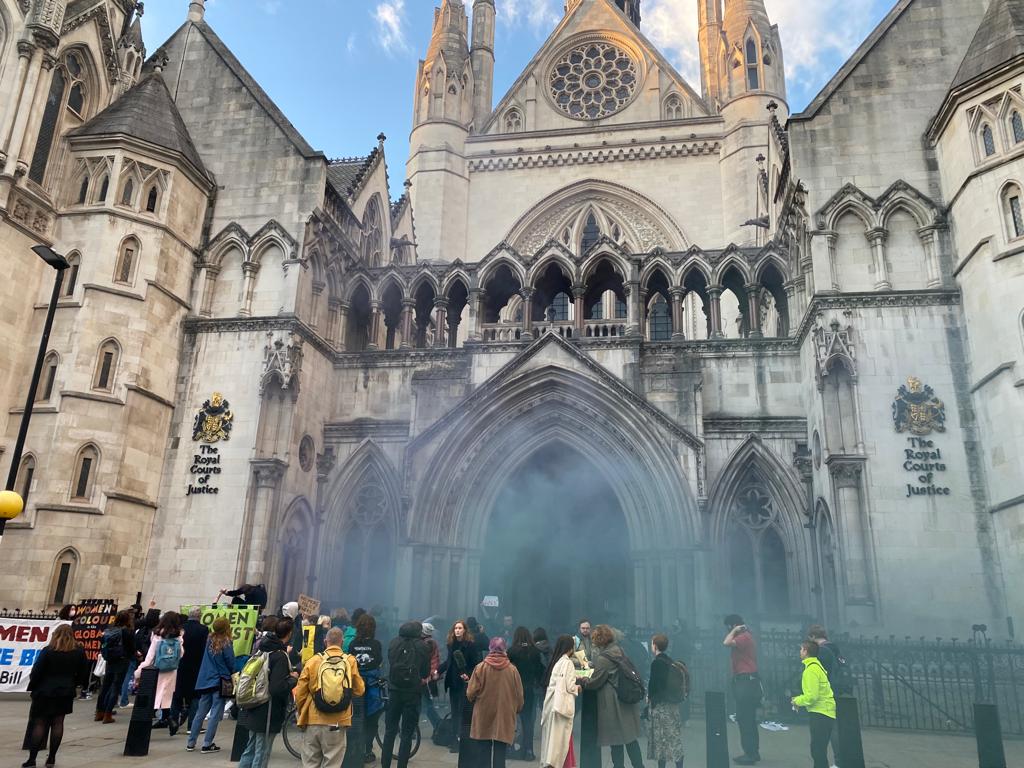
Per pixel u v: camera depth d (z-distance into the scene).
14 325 26.97
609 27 55.00
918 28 29.73
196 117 34.56
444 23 55.16
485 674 11.80
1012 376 23.05
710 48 57.75
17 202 27.22
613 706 12.11
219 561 27.78
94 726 16.64
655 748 12.54
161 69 35.16
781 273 32.12
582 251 49.84
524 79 54.81
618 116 52.44
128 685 19.09
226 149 33.72
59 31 28.62
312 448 31.61
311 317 32.53
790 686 20.02
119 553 26.88
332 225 33.56
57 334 27.52
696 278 33.38
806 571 28.03
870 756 15.32
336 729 10.66
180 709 15.88
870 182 28.16
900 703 20.98
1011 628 22.52
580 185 50.16
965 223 25.73
